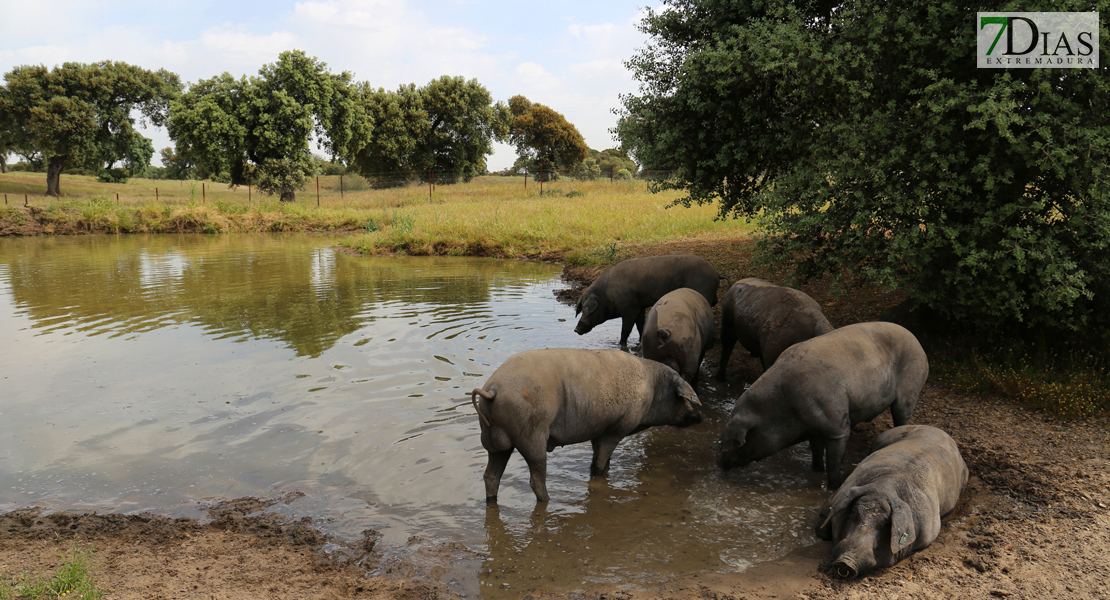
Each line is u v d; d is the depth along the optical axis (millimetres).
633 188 46375
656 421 6555
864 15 8547
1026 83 7535
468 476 6234
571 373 5797
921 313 9422
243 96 51594
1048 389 7223
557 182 58875
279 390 8508
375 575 4645
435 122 73375
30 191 57156
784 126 10297
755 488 6023
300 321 12438
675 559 4836
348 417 7613
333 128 55875
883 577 4414
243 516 5484
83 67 58000
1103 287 7742
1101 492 5441
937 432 5531
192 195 39500
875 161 8039
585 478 6266
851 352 5957
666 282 10430
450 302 14305
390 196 49312
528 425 5441
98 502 5711
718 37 10141
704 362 9953
